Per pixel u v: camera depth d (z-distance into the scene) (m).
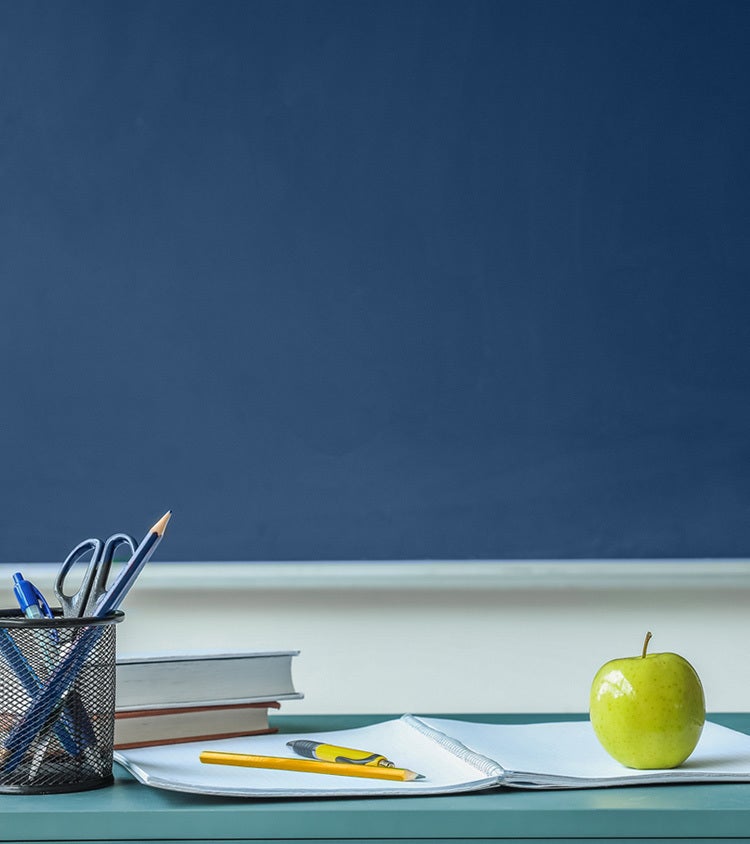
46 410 1.51
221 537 1.50
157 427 1.51
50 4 1.55
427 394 1.51
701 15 1.55
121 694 0.91
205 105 1.54
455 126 1.54
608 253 1.53
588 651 1.47
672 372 1.52
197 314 1.52
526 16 1.55
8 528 1.50
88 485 1.50
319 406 1.51
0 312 1.52
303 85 1.54
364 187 1.53
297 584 1.47
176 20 1.55
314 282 1.52
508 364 1.51
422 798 0.74
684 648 1.47
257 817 0.71
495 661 1.47
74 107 1.54
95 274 1.53
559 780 0.76
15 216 1.53
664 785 0.79
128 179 1.54
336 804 0.72
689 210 1.53
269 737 0.96
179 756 0.85
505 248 1.53
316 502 1.50
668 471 1.50
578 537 1.50
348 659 1.48
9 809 0.72
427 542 1.50
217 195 1.53
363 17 1.55
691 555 1.50
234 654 0.97
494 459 1.50
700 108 1.54
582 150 1.54
